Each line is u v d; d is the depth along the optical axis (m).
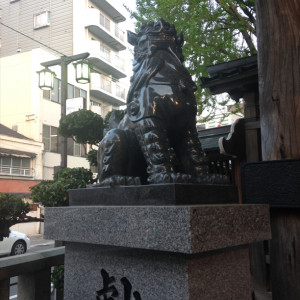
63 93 8.48
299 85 2.53
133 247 1.75
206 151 6.09
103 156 2.17
